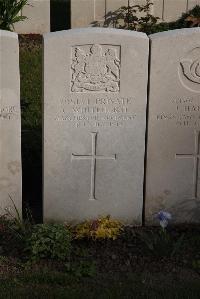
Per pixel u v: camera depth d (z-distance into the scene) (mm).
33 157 2885
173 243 2348
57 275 2139
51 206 2504
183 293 2055
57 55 2344
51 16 5711
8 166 2469
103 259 2271
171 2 5082
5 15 4711
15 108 2408
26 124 3361
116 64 2387
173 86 2432
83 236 2355
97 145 2463
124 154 2484
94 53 2363
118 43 2365
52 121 2412
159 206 2559
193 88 2443
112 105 2428
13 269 2186
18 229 2414
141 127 2461
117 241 2389
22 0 4758
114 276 2166
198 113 2475
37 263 2219
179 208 2564
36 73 4121
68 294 2033
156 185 2533
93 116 2432
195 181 2547
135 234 2451
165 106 2449
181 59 2404
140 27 4965
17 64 2367
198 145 2514
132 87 2416
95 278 2148
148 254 2311
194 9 5082
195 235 2471
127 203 2537
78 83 2385
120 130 2457
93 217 2535
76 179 2488
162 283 2125
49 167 2463
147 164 2508
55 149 2445
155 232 2488
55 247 2232
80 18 5062
